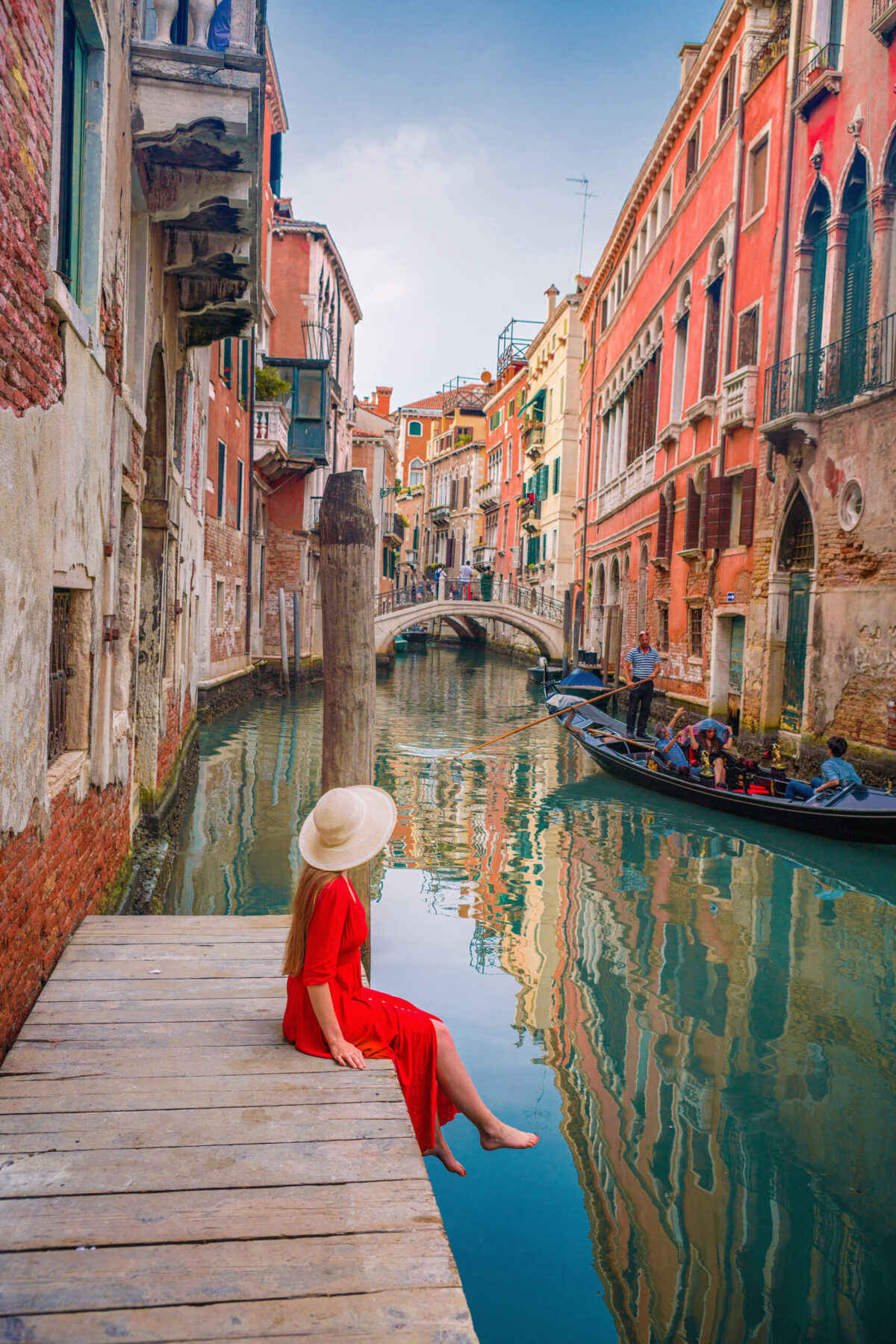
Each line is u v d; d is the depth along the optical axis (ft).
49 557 12.65
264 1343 6.90
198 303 29.89
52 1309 7.15
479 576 170.19
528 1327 10.11
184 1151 9.34
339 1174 9.04
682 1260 11.25
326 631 18.79
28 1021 12.15
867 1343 10.00
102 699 17.43
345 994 11.43
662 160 69.87
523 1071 15.88
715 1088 15.48
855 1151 13.75
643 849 31.24
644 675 48.34
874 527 35.32
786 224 44.14
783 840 32.09
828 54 40.27
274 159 76.28
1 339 10.29
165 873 24.91
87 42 15.71
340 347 103.24
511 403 154.10
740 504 49.49
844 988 19.84
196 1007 12.80
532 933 22.94
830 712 38.34
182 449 36.47
